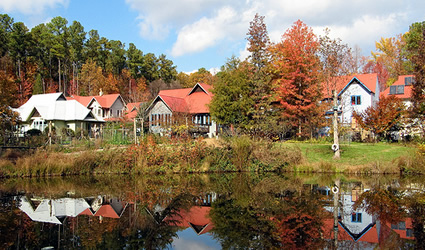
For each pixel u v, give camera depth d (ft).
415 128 116.06
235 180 72.23
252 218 38.60
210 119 141.28
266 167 87.35
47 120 137.90
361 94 137.08
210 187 62.54
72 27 271.69
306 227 34.55
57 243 28.50
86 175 79.71
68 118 142.82
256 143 88.33
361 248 27.45
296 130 128.57
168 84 271.69
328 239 30.32
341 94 136.98
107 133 121.90
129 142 110.83
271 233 32.30
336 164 85.76
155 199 50.47
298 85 120.88
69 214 40.06
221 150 88.63
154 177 77.20
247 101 115.65
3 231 32.32
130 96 230.07
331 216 39.29
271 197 51.96
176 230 33.40
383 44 209.77
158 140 93.15
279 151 87.35
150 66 293.84
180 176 78.95
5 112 94.07
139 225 35.22
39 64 234.99
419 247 27.73
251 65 123.03
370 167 81.87
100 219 37.60
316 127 125.08
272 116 115.85
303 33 118.21
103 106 186.60
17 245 27.91
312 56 116.26
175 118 129.70
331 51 96.43
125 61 295.48
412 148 94.89
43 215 39.37
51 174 77.30
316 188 60.64
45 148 89.35
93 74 250.57
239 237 31.07
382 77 205.67
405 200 49.01
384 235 31.50
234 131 109.40
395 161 83.71
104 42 292.61
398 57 205.46
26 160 75.82
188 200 49.75
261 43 121.70
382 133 119.24
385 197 51.49
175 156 84.69
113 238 30.32
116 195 53.67
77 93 245.24
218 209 43.55
